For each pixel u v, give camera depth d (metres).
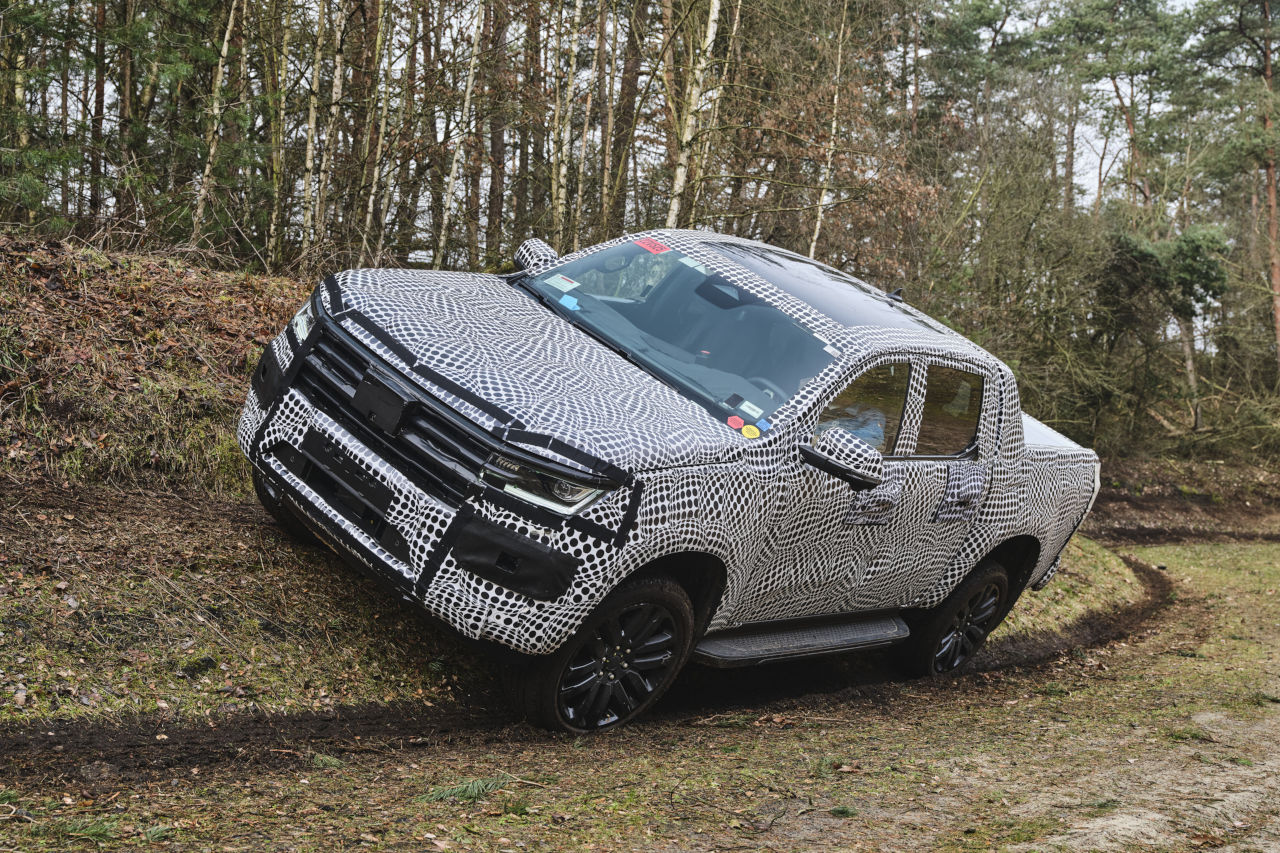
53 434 5.56
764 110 15.27
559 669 4.07
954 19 32.88
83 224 10.32
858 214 15.90
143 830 2.71
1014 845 3.18
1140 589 13.23
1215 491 28.81
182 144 12.67
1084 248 28.27
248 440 4.35
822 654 5.35
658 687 4.49
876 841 3.21
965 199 26.27
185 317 7.25
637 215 19.91
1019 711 5.92
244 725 3.80
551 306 5.03
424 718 4.24
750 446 4.36
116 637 4.03
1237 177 41.78
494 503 3.78
